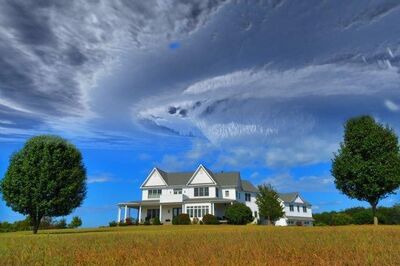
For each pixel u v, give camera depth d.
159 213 64.38
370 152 36.78
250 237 14.54
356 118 38.53
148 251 9.02
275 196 59.91
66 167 38.81
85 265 7.32
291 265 6.27
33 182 37.00
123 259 7.74
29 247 11.79
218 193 65.12
